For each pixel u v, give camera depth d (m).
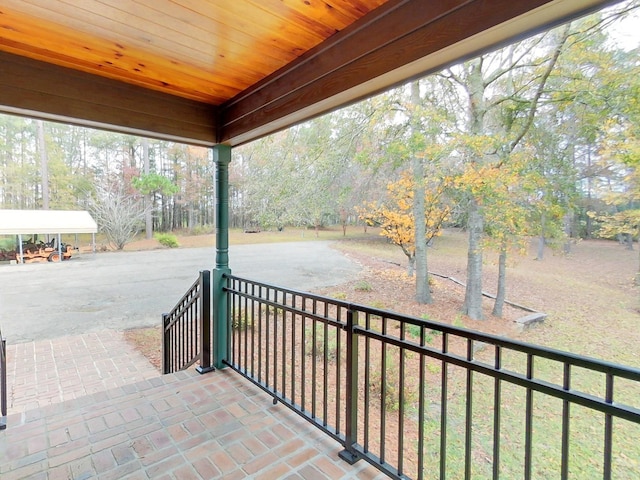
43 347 5.42
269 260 12.37
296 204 8.16
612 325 3.98
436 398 3.85
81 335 5.96
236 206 18.77
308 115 2.21
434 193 6.02
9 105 2.03
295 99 2.13
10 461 1.82
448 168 5.55
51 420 2.21
